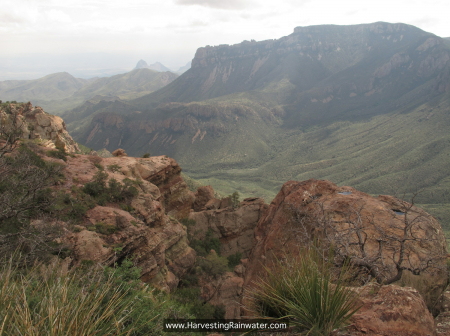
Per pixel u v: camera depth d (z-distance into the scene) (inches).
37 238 315.9
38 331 130.5
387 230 447.2
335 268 233.0
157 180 1761.8
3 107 1531.7
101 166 1118.4
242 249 1758.1
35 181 400.5
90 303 171.5
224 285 1221.1
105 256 607.8
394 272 342.6
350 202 569.0
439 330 211.5
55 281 184.1
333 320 161.9
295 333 172.4
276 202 960.3
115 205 896.3
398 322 167.9
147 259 798.5
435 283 348.8
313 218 355.3
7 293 151.0
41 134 1674.5
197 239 1713.8
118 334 153.9
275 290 196.9
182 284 1136.2
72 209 705.6
